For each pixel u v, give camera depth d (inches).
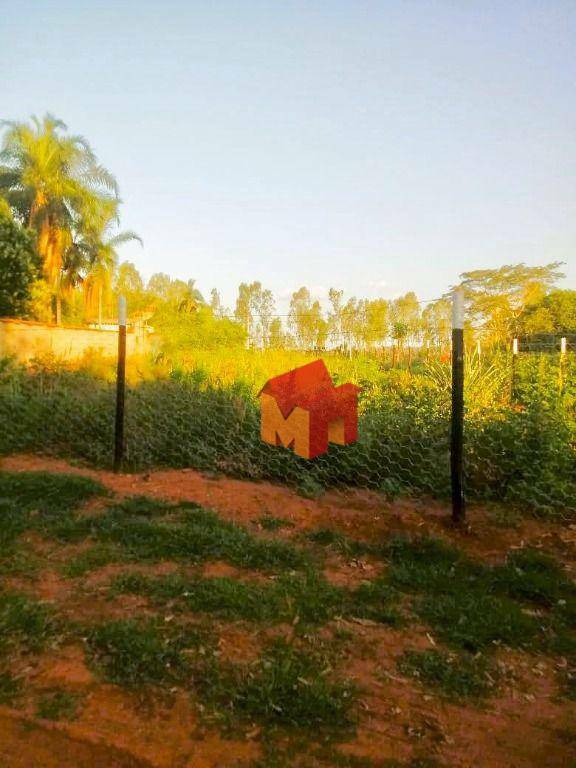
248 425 269.3
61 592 139.6
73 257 1119.6
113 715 96.6
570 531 185.8
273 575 152.6
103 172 1108.5
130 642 115.0
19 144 1047.0
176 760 87.6
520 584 147.3
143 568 154.0
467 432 231.0
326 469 234.1
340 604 136.9
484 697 105.0
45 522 183.8
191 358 353.7
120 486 230.8
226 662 111.2
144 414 287.1
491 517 195.9
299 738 92.5
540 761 89.7
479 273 1400.1
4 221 792.9
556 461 213.6
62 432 298.5
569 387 304.7
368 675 110.2
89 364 456.1
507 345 374.6
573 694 106.5
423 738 93.7
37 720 94.8
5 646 114.7
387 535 180.5
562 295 1371.8
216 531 176.7
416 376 295.3
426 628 128.5
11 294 761.6
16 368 406.6
